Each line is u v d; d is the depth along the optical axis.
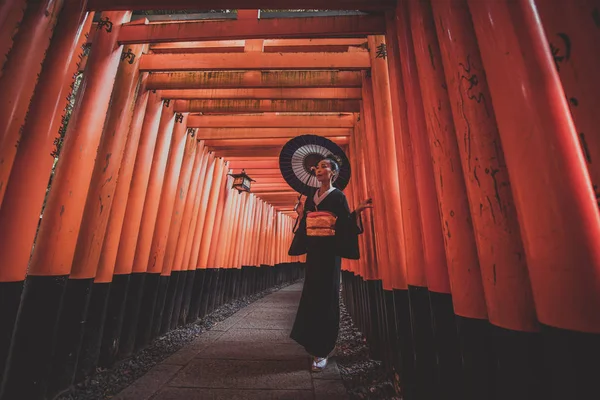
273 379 2.13
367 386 2.05
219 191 5.73
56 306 1.89
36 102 1.70
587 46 0.67
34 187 1.63
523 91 0.73
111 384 2.13
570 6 0.70
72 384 2.07
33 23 1.66
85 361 2.28
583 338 0.60
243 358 2.60
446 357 1.22
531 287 0.77
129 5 1.96
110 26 2.39
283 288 10.93
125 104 2.70
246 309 5.74
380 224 2.46
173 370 2.30
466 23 1.04
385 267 2.35
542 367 0.75
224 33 2.38
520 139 0.73
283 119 4.38
